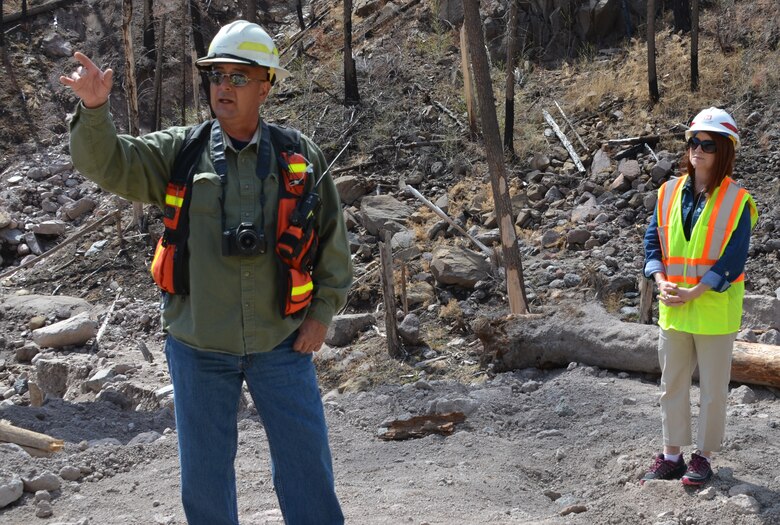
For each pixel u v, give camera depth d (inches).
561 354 284.5
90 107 105.3
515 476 195.8
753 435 200.1
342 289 120.9
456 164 486.0
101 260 505.7
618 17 561.9
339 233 121.0
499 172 334.3
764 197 417.7
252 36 113.3
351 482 196.4
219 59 111.1
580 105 512.7
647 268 174.6
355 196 482.0
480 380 299.4
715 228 163.0
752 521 157.2
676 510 165.3
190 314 113.8
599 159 468.4
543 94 534.3
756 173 436.8
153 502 176.7
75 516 172.1
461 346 343.3
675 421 173.9
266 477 193.3
